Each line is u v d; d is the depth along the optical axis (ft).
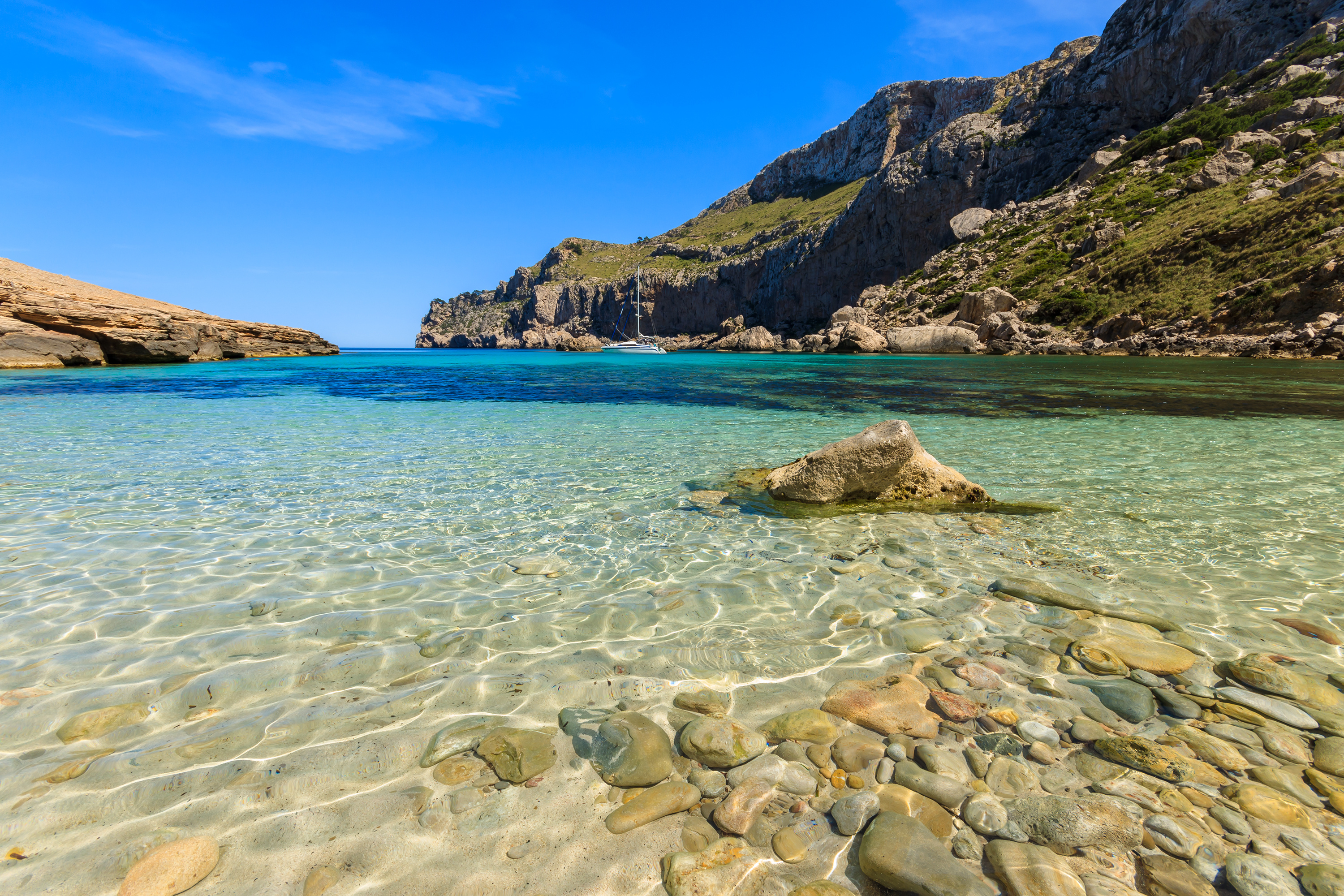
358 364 137.49
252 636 10.49
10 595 12.04
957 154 235.81
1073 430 33.37
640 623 11.01
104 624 10.89
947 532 16.15
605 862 5.83
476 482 21.98
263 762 7.18
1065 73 217.15
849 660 9.53
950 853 5.78
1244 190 128.06
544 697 8.64
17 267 118.62
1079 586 12.41
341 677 9.18
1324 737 7.41
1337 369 71.97
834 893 5.45
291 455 26.76
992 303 145.59
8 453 26.73
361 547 15.10
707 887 5.51
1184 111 185.47
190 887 5.48
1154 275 122.72
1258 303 98.78
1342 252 91.35
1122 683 8.70
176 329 116.06
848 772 6.97
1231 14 179.73
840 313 196.54
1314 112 142.72
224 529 16.44
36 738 7.61
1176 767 6.89
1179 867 5.55
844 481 19.07
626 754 7.29
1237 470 23.52
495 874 5.67
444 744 7.56
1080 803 6.36
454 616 11.33
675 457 26.68
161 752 7.36
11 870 5.59
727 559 14.29
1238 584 12.46
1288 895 5.18
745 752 7.32
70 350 99.50
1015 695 8.46
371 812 6.43
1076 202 176.45
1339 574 13.00
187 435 32.37
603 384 71.92
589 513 18.08
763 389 62.23
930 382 67.21
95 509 18.15
